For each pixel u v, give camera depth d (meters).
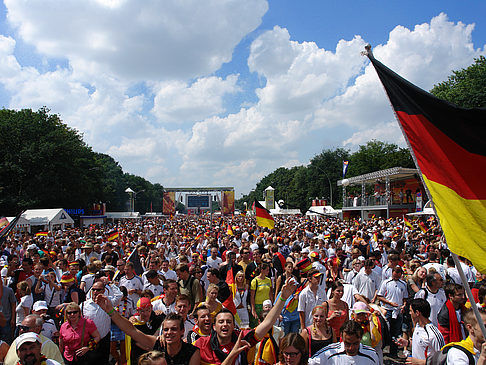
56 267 9.66
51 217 29.52
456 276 8.17
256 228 23.80
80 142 60.97
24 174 46.38
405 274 8.98
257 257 8.75
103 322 5.65
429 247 11.56
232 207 102.50
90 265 8.29
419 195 33.97
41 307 5.91
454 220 3.72
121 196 95.69
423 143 3.98
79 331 5.37
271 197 76.25
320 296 6.34
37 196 46.38
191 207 104.12
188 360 3.77
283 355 3.73
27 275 8.70
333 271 9.91
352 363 3.78
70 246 13.59
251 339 4.05
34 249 11.57
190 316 5.57
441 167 3.90
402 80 4.03
